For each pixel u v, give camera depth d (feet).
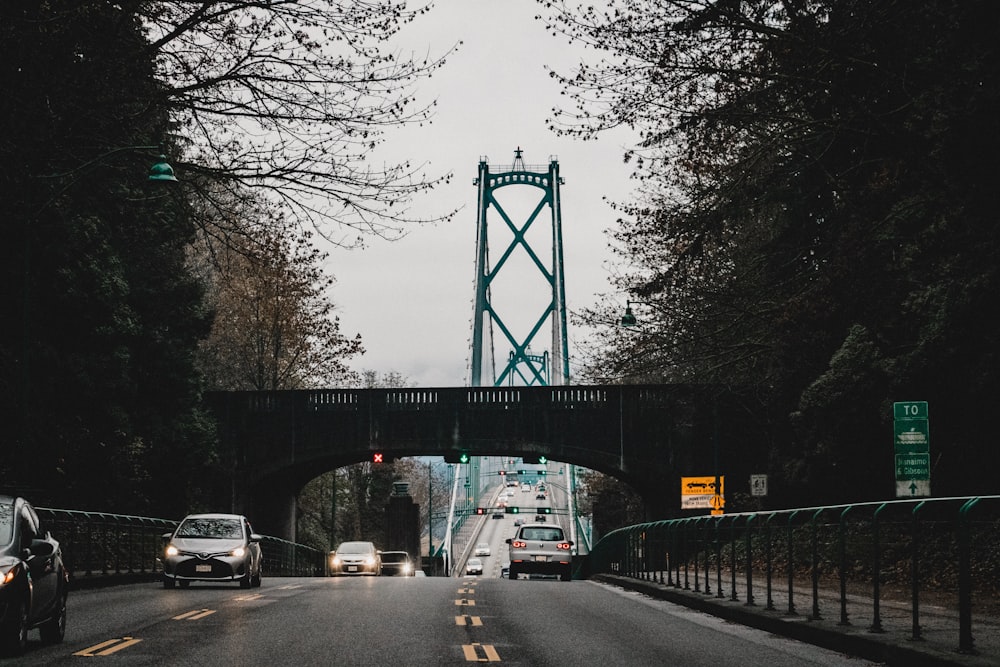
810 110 85.40
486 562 457.68
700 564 77.82
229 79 80.33
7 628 39.37
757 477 129.59
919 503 43.75
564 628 54.70
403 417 199.00
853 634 44.93
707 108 87.15
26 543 43.16
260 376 216.33
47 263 131.13
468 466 535.19
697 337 118.42
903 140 76.02
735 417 181.47
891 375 92.02
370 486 384.47
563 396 196.54
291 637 48.34
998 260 71.87
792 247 103.60
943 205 75.51
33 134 80.07
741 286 110.93
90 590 89.97
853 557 49.75
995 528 39.32
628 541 118.42
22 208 92.94
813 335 109.60
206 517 96.12
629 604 75.87
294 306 204.03
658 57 83.05
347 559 204.44
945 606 45.42
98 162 85.15
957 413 87.15
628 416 194.59
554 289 445.78
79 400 142.31
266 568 192.44
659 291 101.55
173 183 83.71
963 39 70.38
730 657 43.50
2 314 121.49
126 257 157.07
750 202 93.50
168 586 91.35
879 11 74.28
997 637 42.65
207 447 177.06
